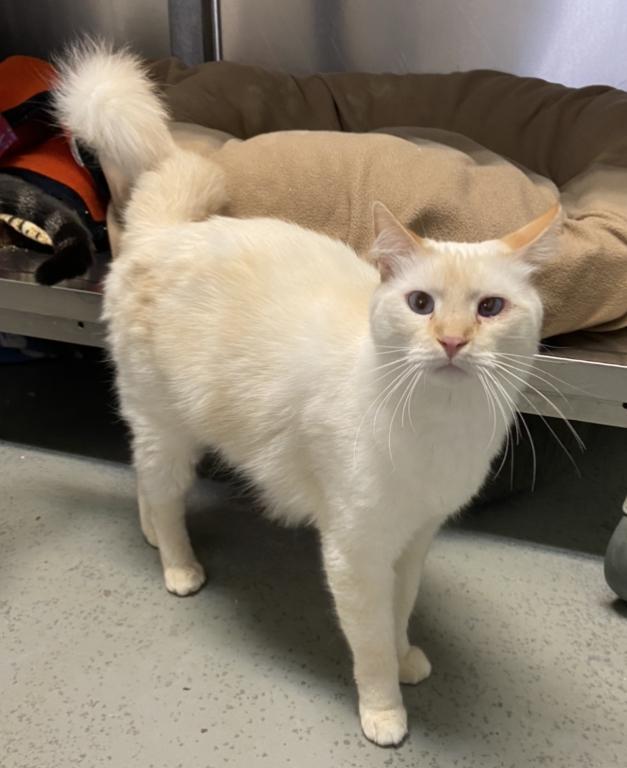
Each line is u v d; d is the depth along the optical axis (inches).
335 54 81.5
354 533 33.6
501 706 39.4
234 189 47.3
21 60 60.6
